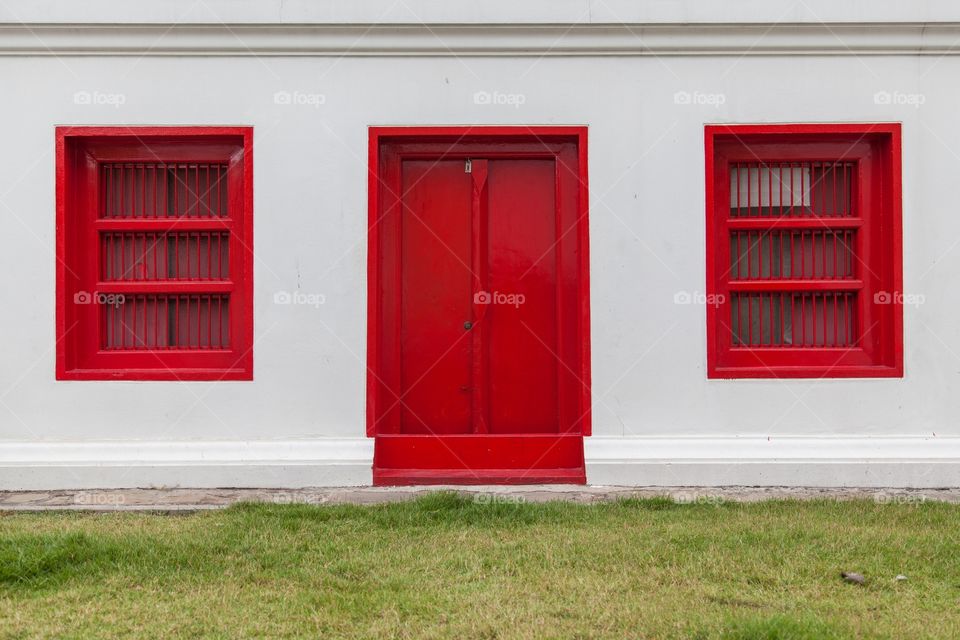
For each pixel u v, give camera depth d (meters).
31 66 7.04
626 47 7.05
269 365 7.04
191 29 6.98
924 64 7.11
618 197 7.07
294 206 7.07
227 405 7.03
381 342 7.21
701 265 7.07
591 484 6.96
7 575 4.58
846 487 6.95
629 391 7.05
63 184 7.04
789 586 4.55
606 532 5.51
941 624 4.02
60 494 6.76
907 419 7.07
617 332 7.07
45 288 7.03
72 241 7.12
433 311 7.28
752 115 7.09
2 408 7.02
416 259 7.29
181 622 4.09
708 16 6.98
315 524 5.71
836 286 7.21
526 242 7.29
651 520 5.83
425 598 4.38
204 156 7.21
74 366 7.11
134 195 7.27
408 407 7.25
